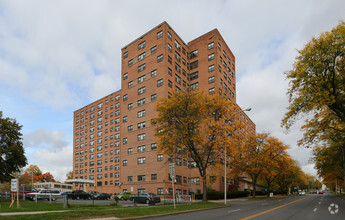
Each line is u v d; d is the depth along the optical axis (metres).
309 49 21.69
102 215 15.18
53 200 33.91
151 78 56.44
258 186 88.56
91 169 89.94
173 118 30.08
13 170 30.92
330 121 24.31
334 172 52.47
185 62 62.25
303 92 22.06
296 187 111.56
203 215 16.73
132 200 39.88
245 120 82.12
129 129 58.72
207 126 32.84
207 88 59.22
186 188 54.38
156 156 51.47
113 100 87.31
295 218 14.85
